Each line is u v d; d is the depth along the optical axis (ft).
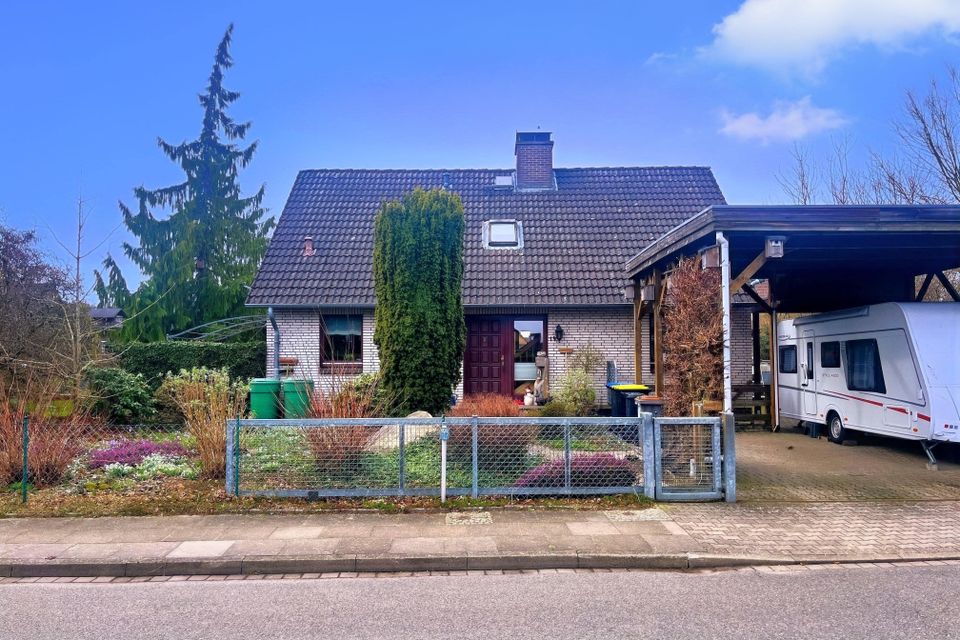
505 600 18.45
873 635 15.84
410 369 36.04
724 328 29.50
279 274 56.70
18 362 44.91
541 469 28.48
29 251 52.75
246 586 19.93
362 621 16.99
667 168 70.49
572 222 62.39
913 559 21.71
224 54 92.12
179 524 24.97
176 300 82.84
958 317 35.83
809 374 45.21
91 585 20.15
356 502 27.37
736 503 27.81
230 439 27.86
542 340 55.83
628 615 17.22
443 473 27.43
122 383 46.50
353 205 65.36
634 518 25.61
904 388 35.94
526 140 68.23
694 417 28.68
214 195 88.79
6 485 29.71
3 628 16.66
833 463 35.96
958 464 35.63
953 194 70.69
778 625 16.48
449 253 37.60
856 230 30.73
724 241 30.17
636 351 47.83
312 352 55.26
